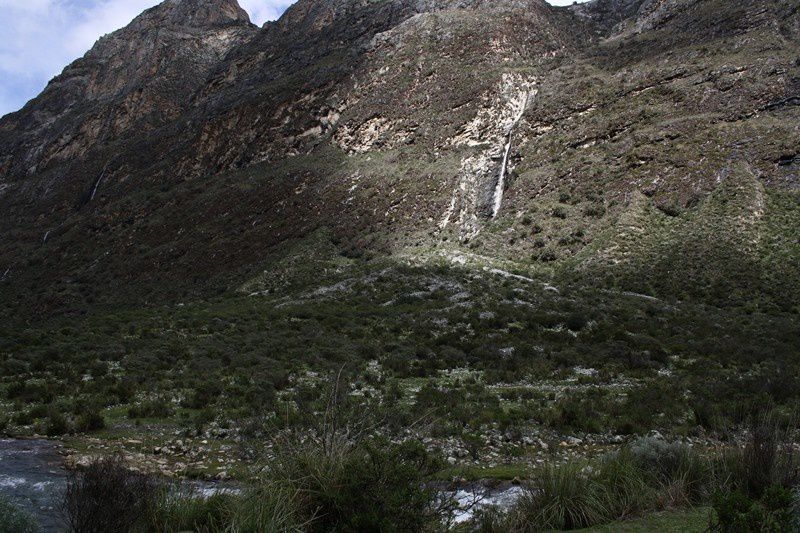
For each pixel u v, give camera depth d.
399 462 6.79
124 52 189.12
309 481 6.59
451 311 40.50
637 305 41.75
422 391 18.48
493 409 15.91
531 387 20.31
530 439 13.16
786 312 40.81
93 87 185.62
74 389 19.98
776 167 57.25
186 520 6.66
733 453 7.80
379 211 75.25
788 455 7.65
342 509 6.19
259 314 46.41
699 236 52.41
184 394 19.17
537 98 85.94
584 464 9.66
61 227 104.62
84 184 127.44
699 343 29.39
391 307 45.22
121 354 29.33
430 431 13.40
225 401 17.58
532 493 7.36
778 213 52.62
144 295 73.25
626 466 7.58
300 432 8.50
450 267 57.72
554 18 116.81
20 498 9.02
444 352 27.05
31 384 21.05
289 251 71.88
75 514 6.52
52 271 89.44
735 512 5.23
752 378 19.19
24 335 38.44
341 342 31.34
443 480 10.10
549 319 36.12
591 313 37.19
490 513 7.21
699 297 45.41
